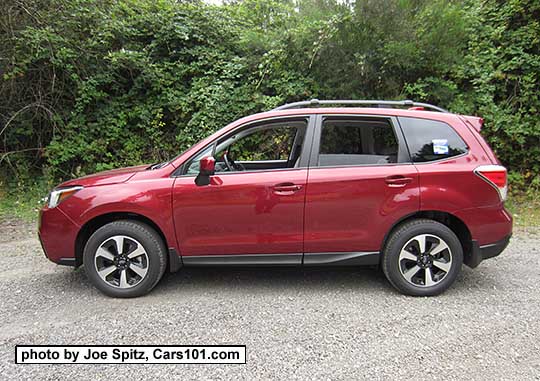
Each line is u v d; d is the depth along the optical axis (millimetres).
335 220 3467
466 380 2365
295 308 3307
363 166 3492
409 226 3486
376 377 2395
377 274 4098
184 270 4238
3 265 4418
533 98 6918
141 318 3141
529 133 6887
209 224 3465
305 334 2891
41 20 7344
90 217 3451
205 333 2912
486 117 6973
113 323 3062
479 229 3475
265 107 7438
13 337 2867
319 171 3471
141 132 8383
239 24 9742
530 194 7012
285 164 4301
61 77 7781
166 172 3525
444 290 3535
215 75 8289
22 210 6961
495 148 7258
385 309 3283
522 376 2400
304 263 3561
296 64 7559
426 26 6676
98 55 7938
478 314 3191
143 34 8438
